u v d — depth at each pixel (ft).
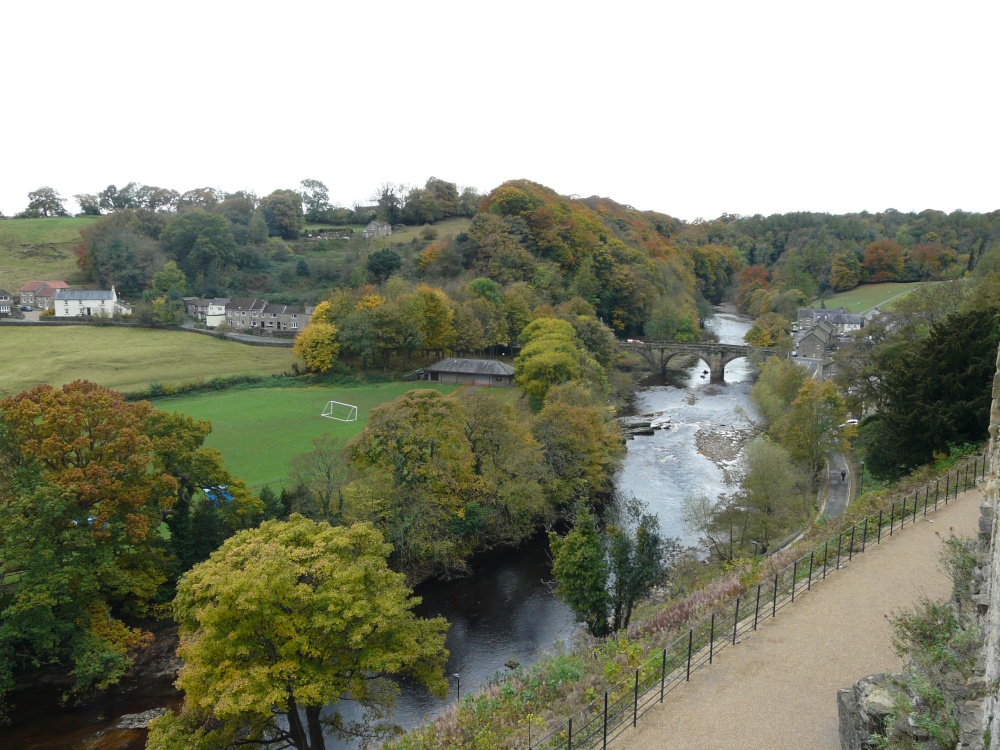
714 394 377.50
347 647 91.86
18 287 496.23
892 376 151.33
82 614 124.88
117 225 540.11
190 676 84.12
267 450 239.71
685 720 55.98
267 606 84.58
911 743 41.19
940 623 51.44
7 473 125.39
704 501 175.11
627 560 118.52
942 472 112.78
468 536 182.09
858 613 69.77
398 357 398.01
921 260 596.70
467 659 131.95
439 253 496.64
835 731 53.06
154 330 426.10
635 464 250.16
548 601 155.33
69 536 120.26
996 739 33.30
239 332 437.99
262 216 618.03
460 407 189.57
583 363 323.37
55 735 111.14
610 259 522.06
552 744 57.62
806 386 212.84
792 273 615.98
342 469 169.99
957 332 134.72
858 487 184.85
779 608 72.18
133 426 141.18
